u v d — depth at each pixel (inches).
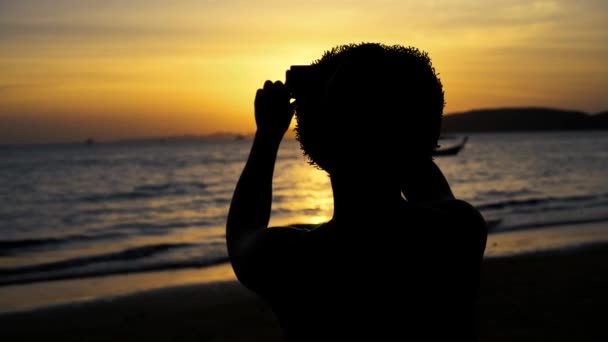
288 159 3280.0
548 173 1747.0
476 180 1581.0
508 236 543.2
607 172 1710.1
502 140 6437.0
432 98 44.0
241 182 48.9
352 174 44.2
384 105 42.1
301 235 45.8
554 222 641.6
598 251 422.0
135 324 285.1
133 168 2445.9
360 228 44.8
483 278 338.6
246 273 46.2
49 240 698.2
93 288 382.6
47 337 271.7
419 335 44.6
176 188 1508.4
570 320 255.0
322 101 44.1
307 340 45.5
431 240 45.6
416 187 53.0
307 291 44.9
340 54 46.4
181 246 568.1
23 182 1760.6
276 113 48.7
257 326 275.1
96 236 735.1
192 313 299.1
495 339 235.9
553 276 337.7
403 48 45.8
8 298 356.5
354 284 44.4
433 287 45.1
